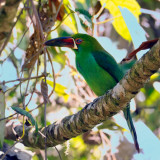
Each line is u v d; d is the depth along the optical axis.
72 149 12.20
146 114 13.24
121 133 13.00
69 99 11.41
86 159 12.23
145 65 6.46
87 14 8.53
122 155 13.45
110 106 7.55
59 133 8.50
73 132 8.34
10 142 10.18
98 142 12.35
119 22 10.50
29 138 9.12
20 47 8.71
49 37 10.73
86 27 11.09
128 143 13.58
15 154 9.15
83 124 8.11
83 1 10.61
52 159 11.80
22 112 6.88
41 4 8.95
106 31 13.17
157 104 13.02
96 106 7.80
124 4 10.16
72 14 9.67
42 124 11.22
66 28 11.23
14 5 6.75
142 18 15.86
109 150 11.69
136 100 13.07
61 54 11.00
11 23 7.07
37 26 7.53
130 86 6.96
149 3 15.58
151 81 12.37
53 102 11.60
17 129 9.42
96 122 8.02
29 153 9.45
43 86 7.47
